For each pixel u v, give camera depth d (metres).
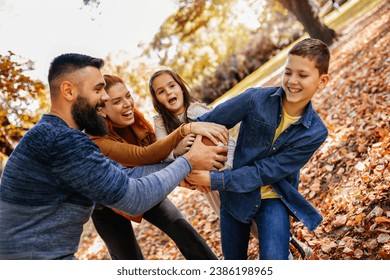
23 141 1.97
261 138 2.46
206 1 10.23
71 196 2.01
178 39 10.32
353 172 3.96
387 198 3.26
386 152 3.79
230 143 2.69
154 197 2.10
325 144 4.84
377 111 4.73
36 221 1.96
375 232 3.03
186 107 3.02
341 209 3.53
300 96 2.27
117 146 2.62
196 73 10.81
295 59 2.24
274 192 2.49
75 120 2.13
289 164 2.43
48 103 7.74
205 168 2.47
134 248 2.95
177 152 2.59
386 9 8.54
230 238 2.64
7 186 1.97
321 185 4.19
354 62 6.91
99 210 2.82
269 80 9.52
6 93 7.54
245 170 2.43
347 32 8.95
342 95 6.07
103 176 1.96
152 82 2.99
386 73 5.59
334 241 3.24
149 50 10.00
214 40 10.67
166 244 4.94
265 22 10.73
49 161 1.92
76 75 2.05
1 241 1.95
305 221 2.43
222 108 2.54
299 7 8.80
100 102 2.14
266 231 2.34
